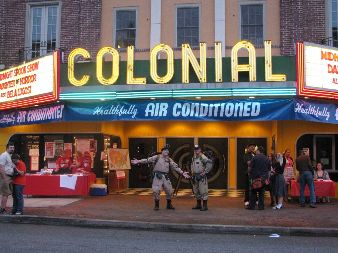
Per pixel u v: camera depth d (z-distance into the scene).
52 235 10.81
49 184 17.00
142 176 20.80
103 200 16.41
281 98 15.50
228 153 20.36
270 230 11.30
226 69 15.74
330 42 18.50
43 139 19.28
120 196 17.73
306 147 18.16
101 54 16.56
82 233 11.18
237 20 19.25
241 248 9.46
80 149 18.64
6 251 8.81
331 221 12.30
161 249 9.23
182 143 20.64
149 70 16.31
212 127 20.52
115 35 20.14
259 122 20.25
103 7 20.38
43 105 17.89
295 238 10.81
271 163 15.06
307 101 15.64
